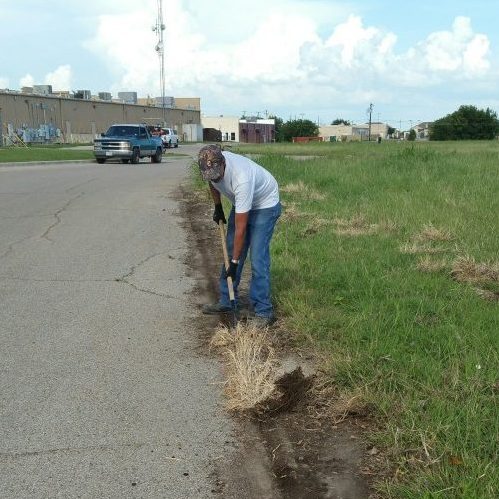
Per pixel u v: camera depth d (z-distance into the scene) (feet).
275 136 391.24
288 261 21.52
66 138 200.64
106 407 12.18
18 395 12.67
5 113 165.99
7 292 19.74
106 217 34.12
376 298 17.13
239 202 15.17
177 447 10.80
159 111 271.49
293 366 13.57
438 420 10.43
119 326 16.71
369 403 11.52
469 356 12.70
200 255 25.11
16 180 55.06
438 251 22.84
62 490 9.61
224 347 15.08
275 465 10.27
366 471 9.96
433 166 50.55
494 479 8.86
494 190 36.78
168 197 43.45
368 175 46.16
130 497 9.46
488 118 325.01
